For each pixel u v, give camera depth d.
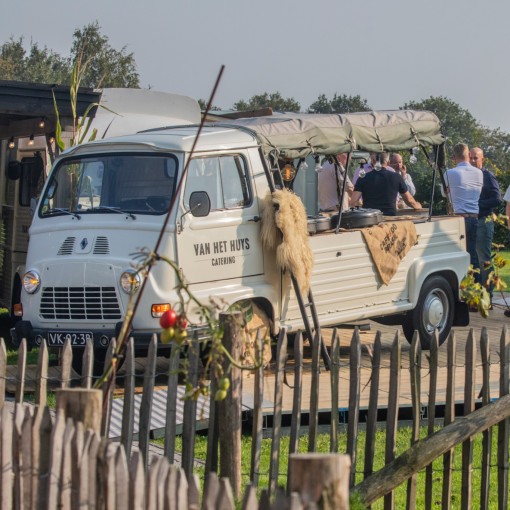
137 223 34.03
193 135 35.28
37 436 14.54
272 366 36.34
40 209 36.69
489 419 20.62
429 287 42.62
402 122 42.50
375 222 40.62
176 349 19.48
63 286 34.62
